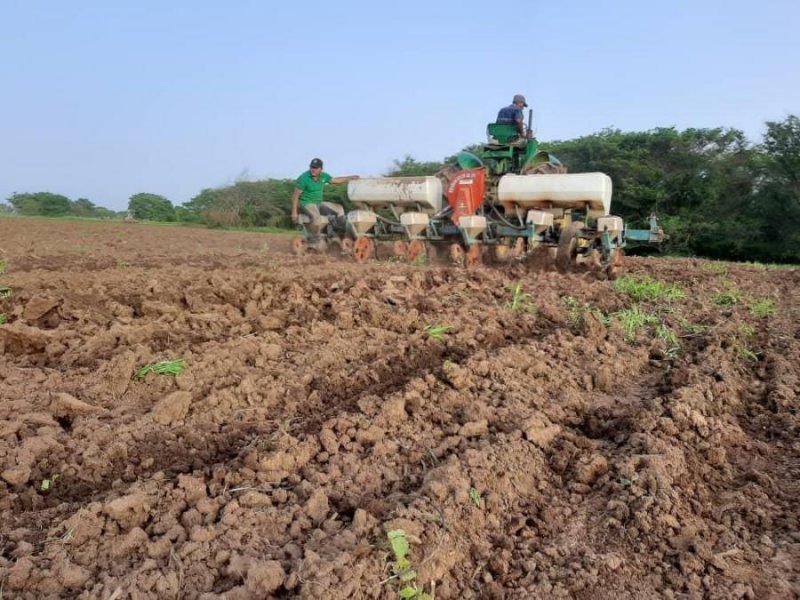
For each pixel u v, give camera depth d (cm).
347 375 471
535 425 390
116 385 415
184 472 336
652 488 332
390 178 1165
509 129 1173
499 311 654
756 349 627
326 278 762
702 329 659
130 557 263
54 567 250
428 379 452
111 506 280
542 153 1191
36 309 535
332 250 1226
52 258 991
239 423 389
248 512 291
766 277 1273
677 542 302
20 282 624
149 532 280
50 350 466
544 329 638
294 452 348
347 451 364
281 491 311
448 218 1156
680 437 402
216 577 256
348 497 317
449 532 288
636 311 688
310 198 1212
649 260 1612
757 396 509
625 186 2623
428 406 420
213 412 400
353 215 1134
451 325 587
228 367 462
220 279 682
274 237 2103
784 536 316
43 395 390
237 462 339
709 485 363
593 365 526
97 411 380
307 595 239
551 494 341
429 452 362
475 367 482
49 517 288
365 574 255
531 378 482
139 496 291
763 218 2469
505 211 1098
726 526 321
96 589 240
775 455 409
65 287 629
